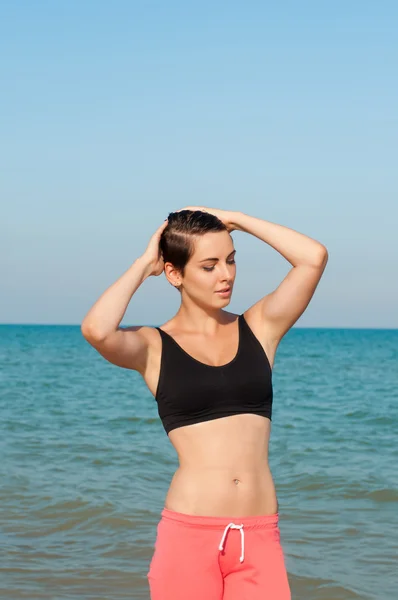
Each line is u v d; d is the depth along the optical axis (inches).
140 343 131.3
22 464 451.8
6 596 240.8
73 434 585.9
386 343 3607.3
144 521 326.6
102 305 129.5
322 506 353.4
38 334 4653.1
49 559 277.0
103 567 269.1
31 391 964.6
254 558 124.0
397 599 241.3
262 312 137.6
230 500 124.7
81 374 1272.1
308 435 597.0
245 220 140.4
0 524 319.9
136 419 683.4
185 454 128.3
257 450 128.5
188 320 137.3
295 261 135.9
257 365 130.6
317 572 264.1
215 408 127.5
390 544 293.6
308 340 4156.0
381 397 925.2
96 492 377.7
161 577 126.3
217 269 132.8
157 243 137.4
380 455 498.0
